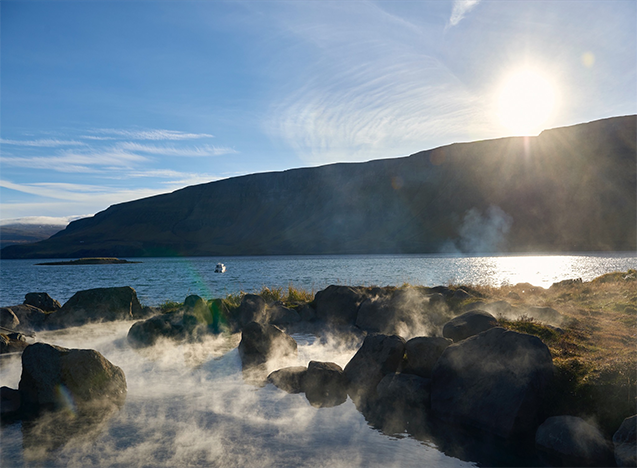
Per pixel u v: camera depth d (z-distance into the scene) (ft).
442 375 25.89
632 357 23.77
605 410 21.01
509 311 39.55
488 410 22.43
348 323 50.47
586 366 23.88
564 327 35.37
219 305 51.67
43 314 55.67
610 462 18.43
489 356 24.63
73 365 26.99
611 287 60.64
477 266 273.75
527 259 372.58
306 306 55.16
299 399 27.20
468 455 19.58
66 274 288.71
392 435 21.81
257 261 465.47
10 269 416.26
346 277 171.01
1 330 46.73
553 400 22.45
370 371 29.17
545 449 19.88
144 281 184.14
